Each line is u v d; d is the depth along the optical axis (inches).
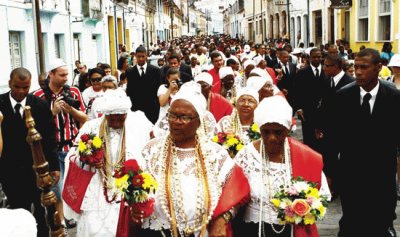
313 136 368.8
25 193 225.1
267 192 155.9
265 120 152.2
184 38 2487.7
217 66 436.5
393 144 208.4
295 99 375.9
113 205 198.1
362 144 208.4
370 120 207.2
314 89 362.9
